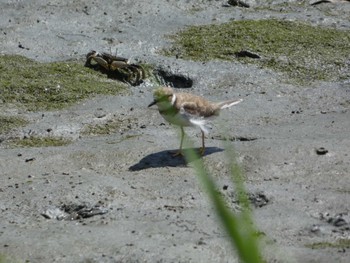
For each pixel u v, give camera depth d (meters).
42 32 24.08
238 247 6.46
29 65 21.98
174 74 21.84
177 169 15.60
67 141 17.98
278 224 13.07
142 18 24.98
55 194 14.69
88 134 18.31
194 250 12.27
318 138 16.75
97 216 13.94
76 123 18.70
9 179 15.67
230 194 14.33
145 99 20.14
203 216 13.52
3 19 24.77
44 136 18.17
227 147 8.38
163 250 12.32
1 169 16.25
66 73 21.52
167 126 18.38
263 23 24.42
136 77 21.66
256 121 18.55
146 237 12.82
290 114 19.02
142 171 15.63
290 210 13.56
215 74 21.67
